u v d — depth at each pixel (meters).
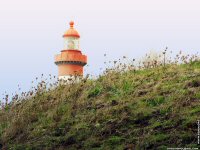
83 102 16.50
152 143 12.52
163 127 13.15
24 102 18.27
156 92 15.52
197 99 14.28
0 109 18.56
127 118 14.29
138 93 15.98
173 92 15.20
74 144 13.95
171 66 18.33
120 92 16.66
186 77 16.28
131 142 13.02
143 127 13.62
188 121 12.96
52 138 14.64
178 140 12.34
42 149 14.24
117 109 15.04
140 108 14.66
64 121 15.62
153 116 14.01
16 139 15.52
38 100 17.88
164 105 14.31
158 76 17.23
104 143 13.40
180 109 13.78
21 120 16.34
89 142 13.68
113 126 14.12
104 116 14.88
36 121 16.62
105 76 18.64
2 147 15.25
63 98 17.28
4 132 16.28
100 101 16.27
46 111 17.14
